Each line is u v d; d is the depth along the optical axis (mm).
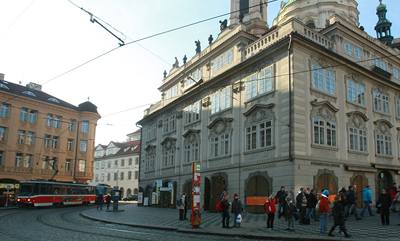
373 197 30359
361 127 30922
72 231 18141
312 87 27172
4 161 53781
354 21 38594
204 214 30281
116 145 96750
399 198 22922
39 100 58844
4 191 53281
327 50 28344
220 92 34125
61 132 62000
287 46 26906
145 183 49219
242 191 29359
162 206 42469
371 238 14531
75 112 64750
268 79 28453
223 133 32781
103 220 25094
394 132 34844
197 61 39531
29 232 17406
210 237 16547
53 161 60062
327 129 27688
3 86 55750
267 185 27016
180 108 41750
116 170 92812
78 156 64125
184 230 19031
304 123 26016
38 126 58594
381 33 45094
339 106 29172
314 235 15891
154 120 49125
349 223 20203
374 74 32719
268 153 27297
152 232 18641
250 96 30234
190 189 37500
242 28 32688
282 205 20922
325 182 26438
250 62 30078
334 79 29359
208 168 34281
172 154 42469
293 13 40219
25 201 41000
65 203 46250
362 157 30203
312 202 20469
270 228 19016
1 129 54219
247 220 23797
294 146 25062
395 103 35906
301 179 24922
